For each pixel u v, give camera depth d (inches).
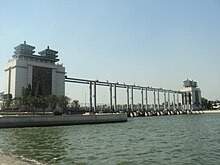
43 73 7027.6
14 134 2373.3
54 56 7578.7
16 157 1128.2
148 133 2338.8
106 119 4446.4
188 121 4800.7
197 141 1652.3
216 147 1373.0
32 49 7140.8
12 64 6830.7
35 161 1015.6
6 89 7037.4
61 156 1143.6
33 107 5319.9
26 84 6712.6
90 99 7662.4
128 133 2377.0
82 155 1164.5
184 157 1088.8
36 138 1996.8
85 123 4084.6
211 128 2878.9
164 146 1425.9
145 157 1098.1
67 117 3846.0
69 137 2052.2
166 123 4222.4
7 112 4803.2
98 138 1945.1
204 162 983.6
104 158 1084.5
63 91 7504.9
